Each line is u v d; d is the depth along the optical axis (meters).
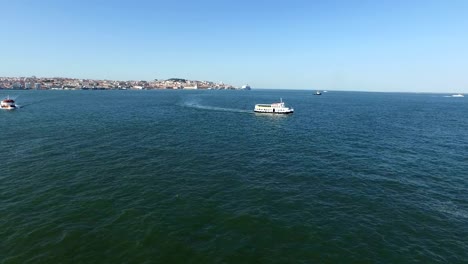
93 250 22.92
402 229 27.20
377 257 23.00
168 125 85.25
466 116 126.50
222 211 30.00
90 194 33.38
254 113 125.56
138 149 54.75
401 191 36.25
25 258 21.83
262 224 27.56
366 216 29.61
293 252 23.44
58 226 26.22
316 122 98.62
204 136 69.19
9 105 118.38
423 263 22.41
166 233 25.47
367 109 158.25
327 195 34.72
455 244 24.95
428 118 116.50
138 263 21.53
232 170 43.38
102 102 169.88
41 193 33.31
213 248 23.62
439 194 35.44
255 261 22.19
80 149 53.75
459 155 54.19
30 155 48.88
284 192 35.41
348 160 49.78
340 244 24.62
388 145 62.34
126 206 30.47
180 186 36.53
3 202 30.84
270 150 56.19
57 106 138.25
